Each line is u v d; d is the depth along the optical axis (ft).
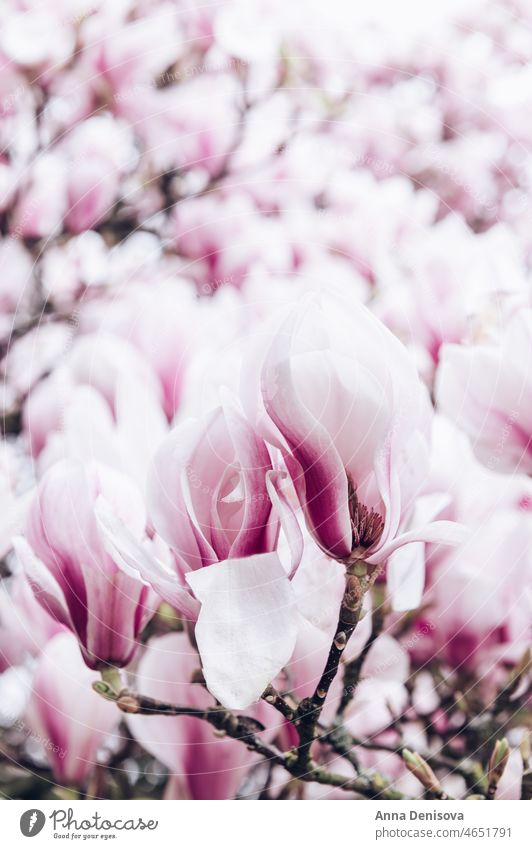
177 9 1.97
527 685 1.86
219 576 1.52
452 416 1.77
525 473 1.76
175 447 1.51
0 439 1.78
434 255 1.92
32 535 1.64
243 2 1.98
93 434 1.69
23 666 1.81
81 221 1.93
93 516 1.63
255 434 1.49
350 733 1.82
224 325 1.79
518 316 1.82
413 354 1.83
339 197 1.98
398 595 1.75
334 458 1.47
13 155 1.93
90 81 1.95
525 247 1.99
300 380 1.46
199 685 1.75
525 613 1.83
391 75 2.07
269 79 2.02
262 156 2.00
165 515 1.52
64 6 1.95
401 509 1.54
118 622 1.65
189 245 1.93
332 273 1.90
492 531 1.79
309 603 1.62
